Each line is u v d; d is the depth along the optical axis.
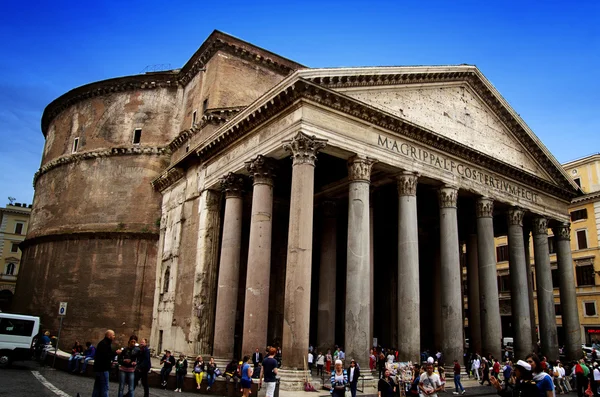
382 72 21.23
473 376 23.55
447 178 23.78
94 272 32.47
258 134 21.97
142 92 35.94
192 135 29.58
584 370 19.78
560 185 31.73
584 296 42.31
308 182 18.56
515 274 27.06
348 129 20.23
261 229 20.84
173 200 30.58
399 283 21.14
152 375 17.80
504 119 28.28
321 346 24.88
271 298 28.31
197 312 24.38
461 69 25.33
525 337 26.06
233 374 16.30
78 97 38.53
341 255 32.50
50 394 13.84
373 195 25.66
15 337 21.52
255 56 30.61
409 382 16.56
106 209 33.81
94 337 31.06
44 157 41.62
